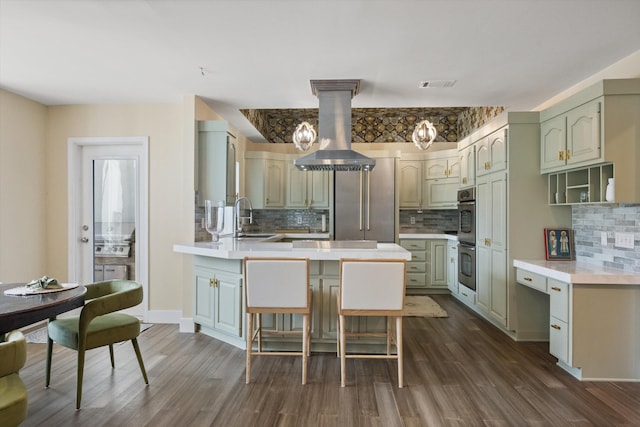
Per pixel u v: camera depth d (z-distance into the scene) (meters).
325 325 3.18
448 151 5.78
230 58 2.97
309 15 2.32
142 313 4.20
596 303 2.71
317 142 6.53
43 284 2.45
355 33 2.55
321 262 3.16
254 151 5.98
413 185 6.03
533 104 4.12
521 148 3.54
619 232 2.97
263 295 2.69
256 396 2.46
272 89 3.70
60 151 4.20
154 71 3.24
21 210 3.86
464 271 4.83
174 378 2.73
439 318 4.38
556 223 3.54
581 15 2.31
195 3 2.19
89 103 4.15
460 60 2.97
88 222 4.28
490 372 2.85
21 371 2.83
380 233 5.66
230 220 5.05
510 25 2.44
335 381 2.69
